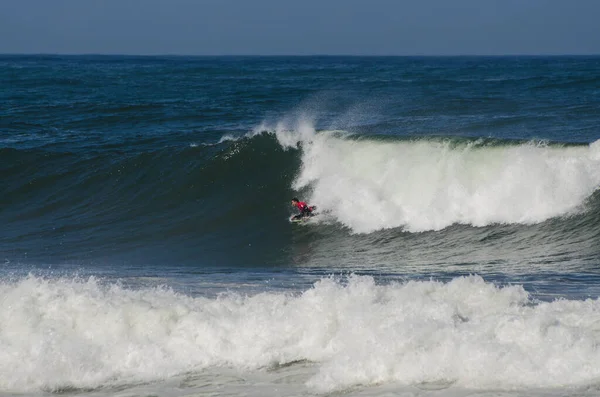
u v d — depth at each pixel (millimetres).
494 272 47250
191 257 57938
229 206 70062
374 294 31953
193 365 28516
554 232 56344
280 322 29906
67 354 28547
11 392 27000
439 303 30828
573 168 59062
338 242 60312
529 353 26922
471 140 65125
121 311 30469
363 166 68125
